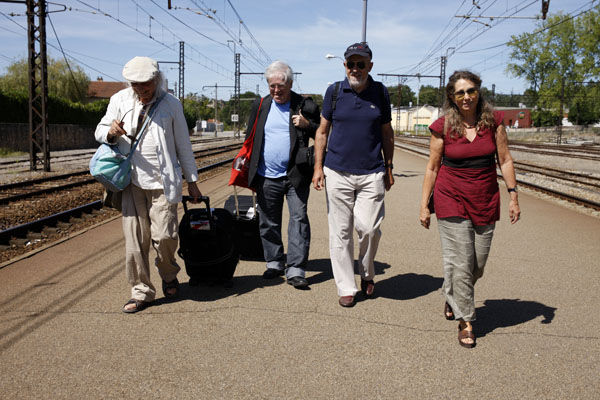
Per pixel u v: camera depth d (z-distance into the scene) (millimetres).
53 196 10789
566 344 3395
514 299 4336
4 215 8414
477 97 3215
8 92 28609
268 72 4328
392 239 6660
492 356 3199
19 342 3254
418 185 13289
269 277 4730
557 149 37219
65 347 3193
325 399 2650
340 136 4004
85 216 8391
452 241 3375
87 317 3693
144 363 3000
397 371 2975
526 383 2857
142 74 3447
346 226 4105
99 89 85312
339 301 4121
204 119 124938
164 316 3742
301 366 3006
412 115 111438
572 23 61281
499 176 16750
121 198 3775
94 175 3529
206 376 2863
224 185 12734
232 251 4328
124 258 5320
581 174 17031
